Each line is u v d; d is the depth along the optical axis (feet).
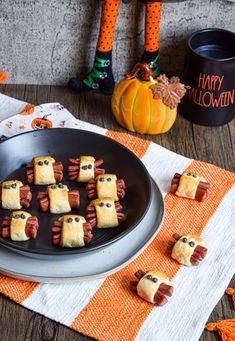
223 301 2.71
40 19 3.51
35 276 2.66
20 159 3.11
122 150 3.08
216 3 3.50
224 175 3.22
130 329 2.56
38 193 2.93
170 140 3.47
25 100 3.69
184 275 2.77
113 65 3.74
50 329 2.58
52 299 2.65
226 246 2.89
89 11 3.48
